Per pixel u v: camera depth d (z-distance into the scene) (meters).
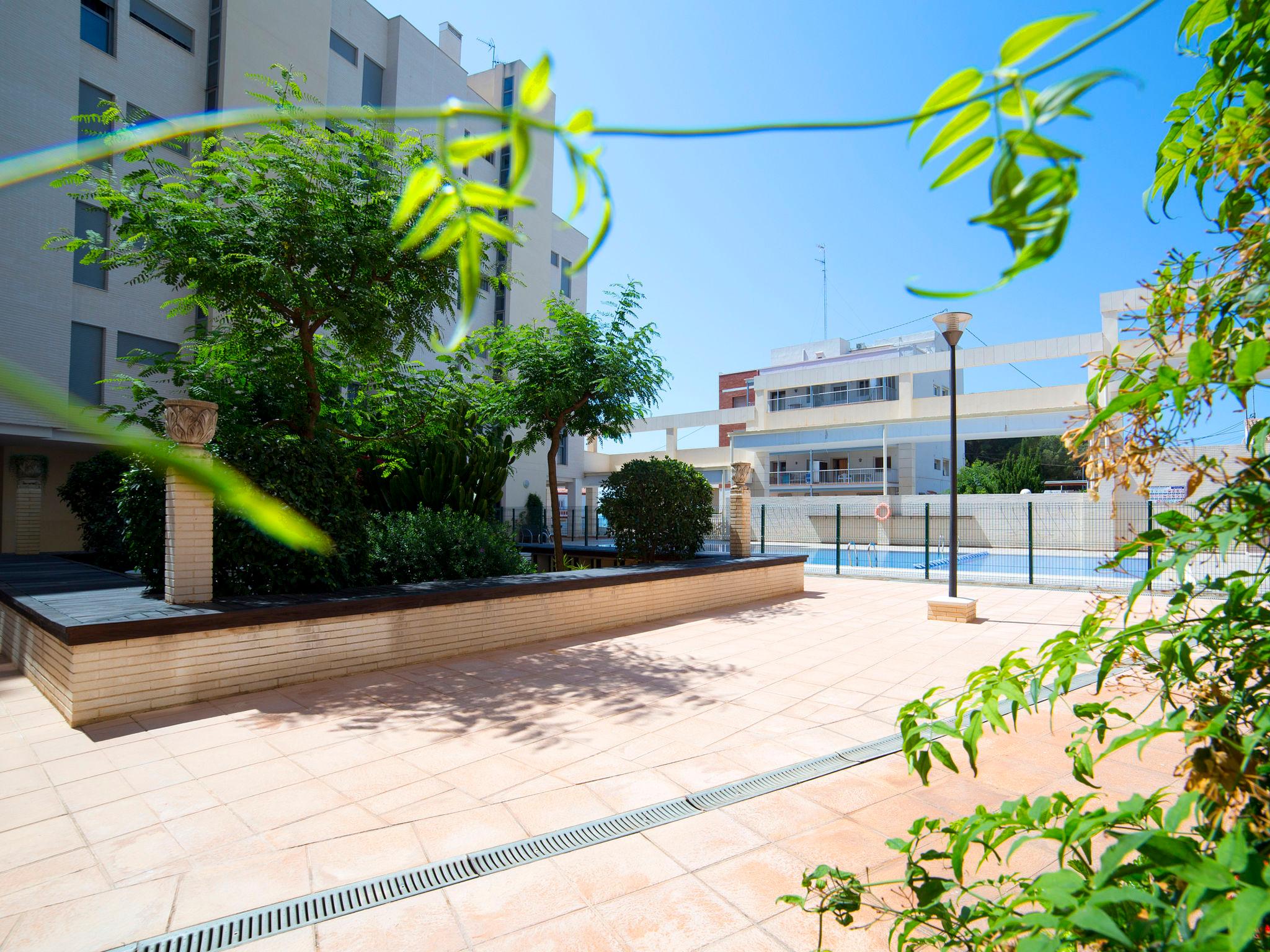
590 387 11.41
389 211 7.21
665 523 11.73
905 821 3.63
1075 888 0.82
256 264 6.43
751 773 4.26
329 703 5.60
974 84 0.44
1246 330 1.02
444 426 9.34
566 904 2.96
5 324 12.71
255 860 3.29
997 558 20.92
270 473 6.80
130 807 3.81
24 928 2.81
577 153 0.44
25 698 5.71
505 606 7.73
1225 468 1.05
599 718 5.29
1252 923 0.64
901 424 28.06
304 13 16.62
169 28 14.91
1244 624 0.90
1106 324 20.98
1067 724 5.00
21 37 12.68
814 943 2.70
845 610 10.61
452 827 3.60
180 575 6.07
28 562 10.69
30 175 0.40
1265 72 0.99
